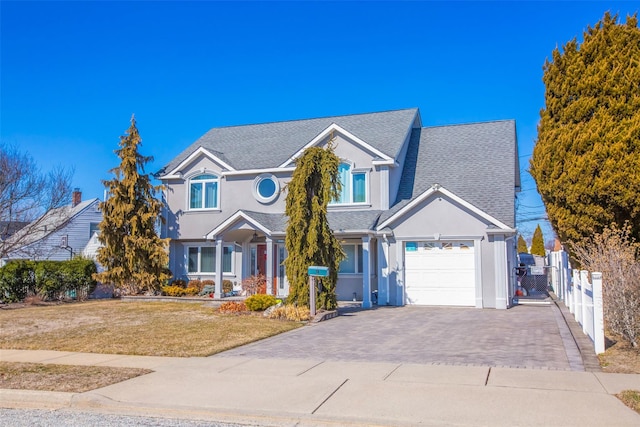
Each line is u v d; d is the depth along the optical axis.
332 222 22.44
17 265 23.27
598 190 14.77
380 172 23.25
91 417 7.55
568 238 16.00
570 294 18.17
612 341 11.73
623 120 14.76
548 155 16.23
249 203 25.52
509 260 21.38
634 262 11.92
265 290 23.67
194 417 7.53
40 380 9.26
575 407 7.23
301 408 7.50
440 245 21.44
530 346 11.81
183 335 13.83
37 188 27.53
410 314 18.53
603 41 15.59
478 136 25.73
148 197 25.94
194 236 26.25
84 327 15.45
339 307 21.12
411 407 7.40
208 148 27.45
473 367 9.68
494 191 22.20
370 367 9.88
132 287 25.00
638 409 7.09
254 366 10.20
